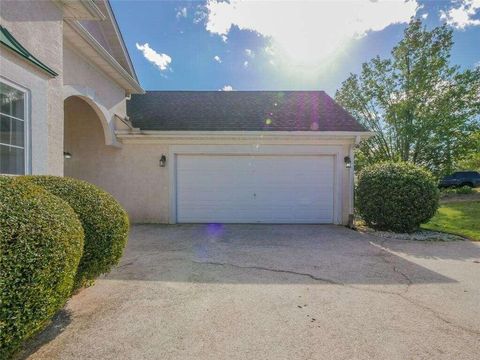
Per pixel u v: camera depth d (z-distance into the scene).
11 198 2.36
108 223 3.60
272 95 12.99
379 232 8.43
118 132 9.54
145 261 5.43
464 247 6.66
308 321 3.21
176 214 10.09
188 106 12.05
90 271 3.45
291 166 10.10
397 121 17.84
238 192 10.12
